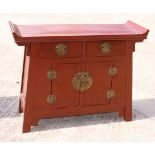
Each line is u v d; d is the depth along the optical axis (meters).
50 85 3.04
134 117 3.42
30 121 3.06
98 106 3.22
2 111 3.49
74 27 3.33
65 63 3.02
